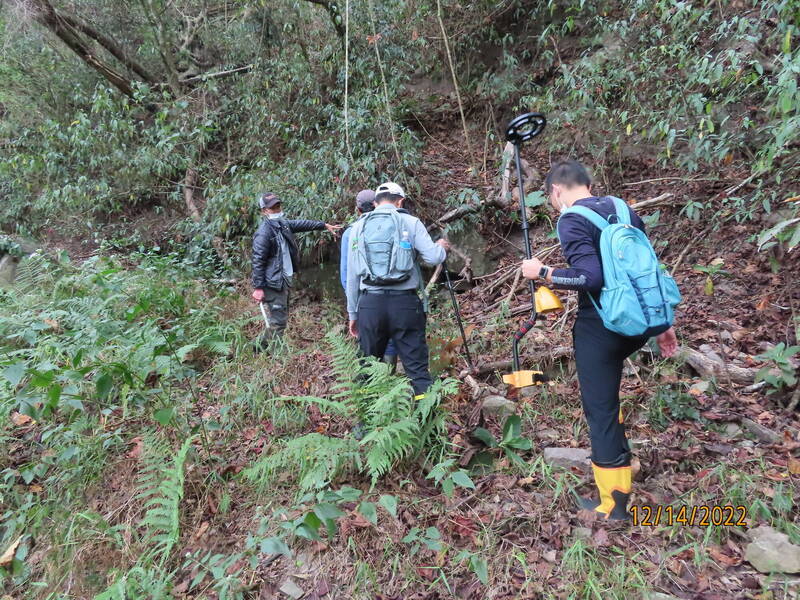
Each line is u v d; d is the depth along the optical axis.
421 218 5.48
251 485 2.77
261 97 6.82
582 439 2.86
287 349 4.28
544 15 6.56
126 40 8.35
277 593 2.20
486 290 4.84
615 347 2.15
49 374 2.59
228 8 7.89
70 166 7.24
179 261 6.41
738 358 3.17
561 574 2.07
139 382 3.09
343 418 3.26
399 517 2.45
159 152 6.77
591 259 2.05
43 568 2.52
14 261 6.38
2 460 3.18
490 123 6.58
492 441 2.78
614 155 5.21
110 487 2.94
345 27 6.07
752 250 3.90
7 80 7.77
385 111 5.82
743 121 3.96
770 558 1.96
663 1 4.13
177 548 2.48
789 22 3.55
